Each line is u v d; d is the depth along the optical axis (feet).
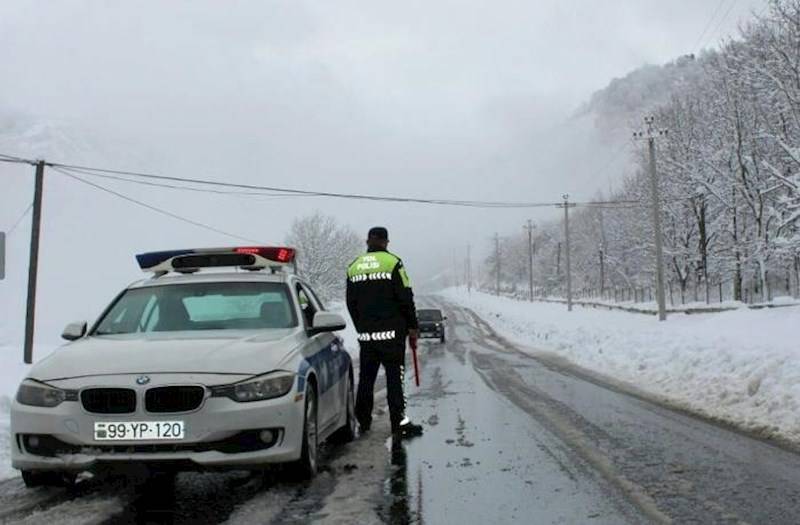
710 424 25.48
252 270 22.18
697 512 14.56
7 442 20.36
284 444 15.71
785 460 19.27
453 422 26.48
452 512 14.71
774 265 119.55
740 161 114.21
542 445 21.75
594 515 14.44
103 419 14.90
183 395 15.08
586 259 261.03
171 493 16.34
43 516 14.48
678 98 148.15
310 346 18.97
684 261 145.79
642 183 153.58
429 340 110.83
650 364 44.68
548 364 56.34
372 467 18.95
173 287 20.66
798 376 27.89
